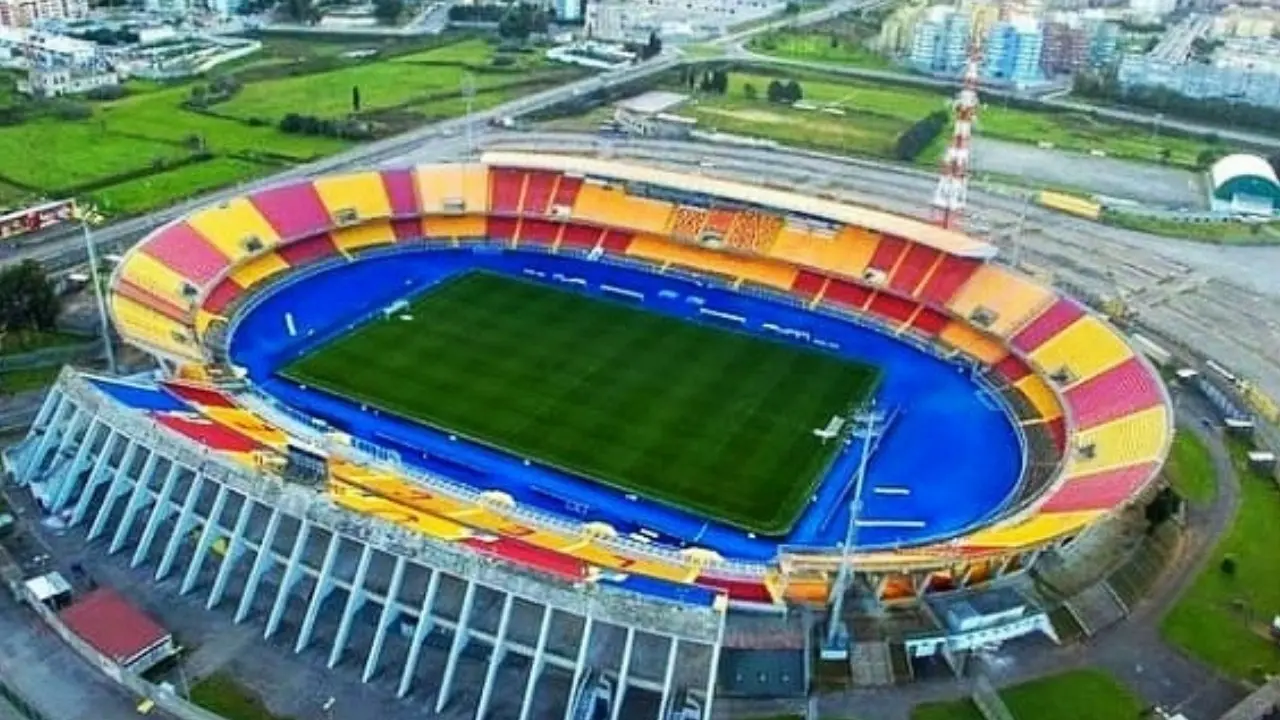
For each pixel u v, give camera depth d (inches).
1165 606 3533.5
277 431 4042.8
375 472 3801.7
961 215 7288.4
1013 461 4333.2
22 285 4859.7
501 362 4899.1
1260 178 7711.6
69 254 6023.6
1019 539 3321.9
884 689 3120.1
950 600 3344.0
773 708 3026.6
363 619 3304.6
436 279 5679.1
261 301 5285.4
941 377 4972.9
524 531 3521.2
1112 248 6924.2
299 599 3363.7
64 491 3710.6
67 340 4972.9
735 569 3459.6
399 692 3056.1
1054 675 3208.7
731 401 4680.1
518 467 4141.2
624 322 5349.4
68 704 2982.3
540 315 5369.1
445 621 3112.7
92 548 3575.3
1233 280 6510.8
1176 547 3841.0
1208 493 4200.3
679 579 3299.7
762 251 5861.2
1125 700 3125.0
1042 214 7460.6
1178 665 3275.1
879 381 4909.0
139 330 4522.6
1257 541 3897.6
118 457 3759.8
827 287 5659.5
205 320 4943.4
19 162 7480.3
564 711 3014.3
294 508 3243.1
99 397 3754.9
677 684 2957.7
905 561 3225.9
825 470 4217.5
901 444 4424.2
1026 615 3336.6
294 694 3043.8
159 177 7362.2
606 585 3038.9
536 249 6067.9
